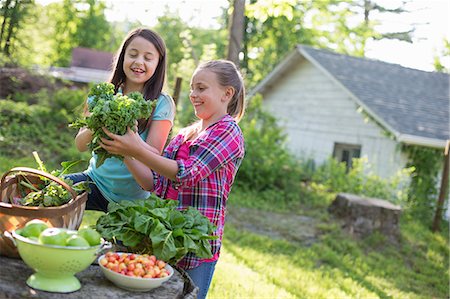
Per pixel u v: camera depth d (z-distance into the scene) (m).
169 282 2.36
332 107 14.96
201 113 2.81
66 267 2.02
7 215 2.25
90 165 3.16
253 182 11.61
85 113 3.06
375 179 12.02
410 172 12.38
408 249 9.26
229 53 8.06
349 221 9.59
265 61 25.64
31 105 13.34
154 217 2.49
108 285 2.21
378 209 9.44
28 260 2.02
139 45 2.94
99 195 3.12
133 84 3.03
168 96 2.99
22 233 2.09
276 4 7.01
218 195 2.76
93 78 26.09
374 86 14.80
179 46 24.95
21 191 2.68
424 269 8.59
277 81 17.20
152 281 2.18
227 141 2.67
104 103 2.36
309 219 10.18
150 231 2.43
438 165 12.90
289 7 7.04
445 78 17.45
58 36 33.38
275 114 17.06
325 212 10.57
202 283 2.80
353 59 16.41
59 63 33.31
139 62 2.93
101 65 27.67
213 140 2.65
